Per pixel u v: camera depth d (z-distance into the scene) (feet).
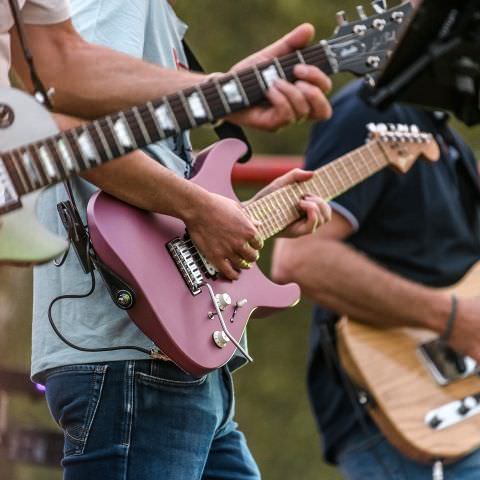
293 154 84.58
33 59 21.95
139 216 22.15
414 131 28.96
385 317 31.19
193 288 22.45
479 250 32.68
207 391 23.27
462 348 31.09
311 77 22.07
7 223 20.16
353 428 31.68
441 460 30.76
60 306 22.67
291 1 84.64
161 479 22.49
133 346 22.36
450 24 20.88
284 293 24.16
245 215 22.71
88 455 22.27
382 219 31.65
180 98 21.53
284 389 78.33
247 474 25.00
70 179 22.13
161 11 24.77
